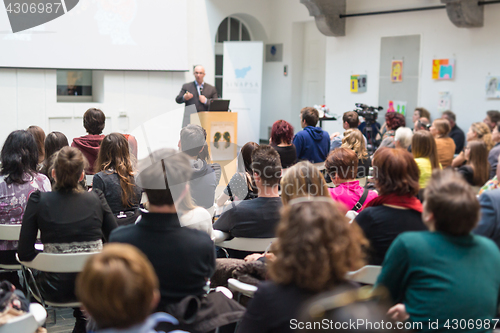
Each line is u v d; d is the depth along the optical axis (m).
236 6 9.72
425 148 3.70
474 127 5.67
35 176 2.88
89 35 7.59
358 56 8.81
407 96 8.25
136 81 8.27
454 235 1.56
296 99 10.48
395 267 1.59
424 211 1.62
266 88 10.87
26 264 2.38
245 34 10.71
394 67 8.34
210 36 9.23
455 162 5.72
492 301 1.53
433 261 1.53
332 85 9.27
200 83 7.62
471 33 7.42
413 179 2.03
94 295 1.04
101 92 8.05
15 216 2.81
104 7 7.68
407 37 8.14
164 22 8.29
